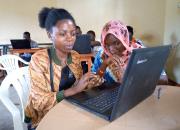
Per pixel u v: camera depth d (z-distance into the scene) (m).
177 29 4.01
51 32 1.16
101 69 1.35
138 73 0.74
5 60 2.30
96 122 0.81
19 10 6.07
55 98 1.06
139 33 4.87
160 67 0.93
